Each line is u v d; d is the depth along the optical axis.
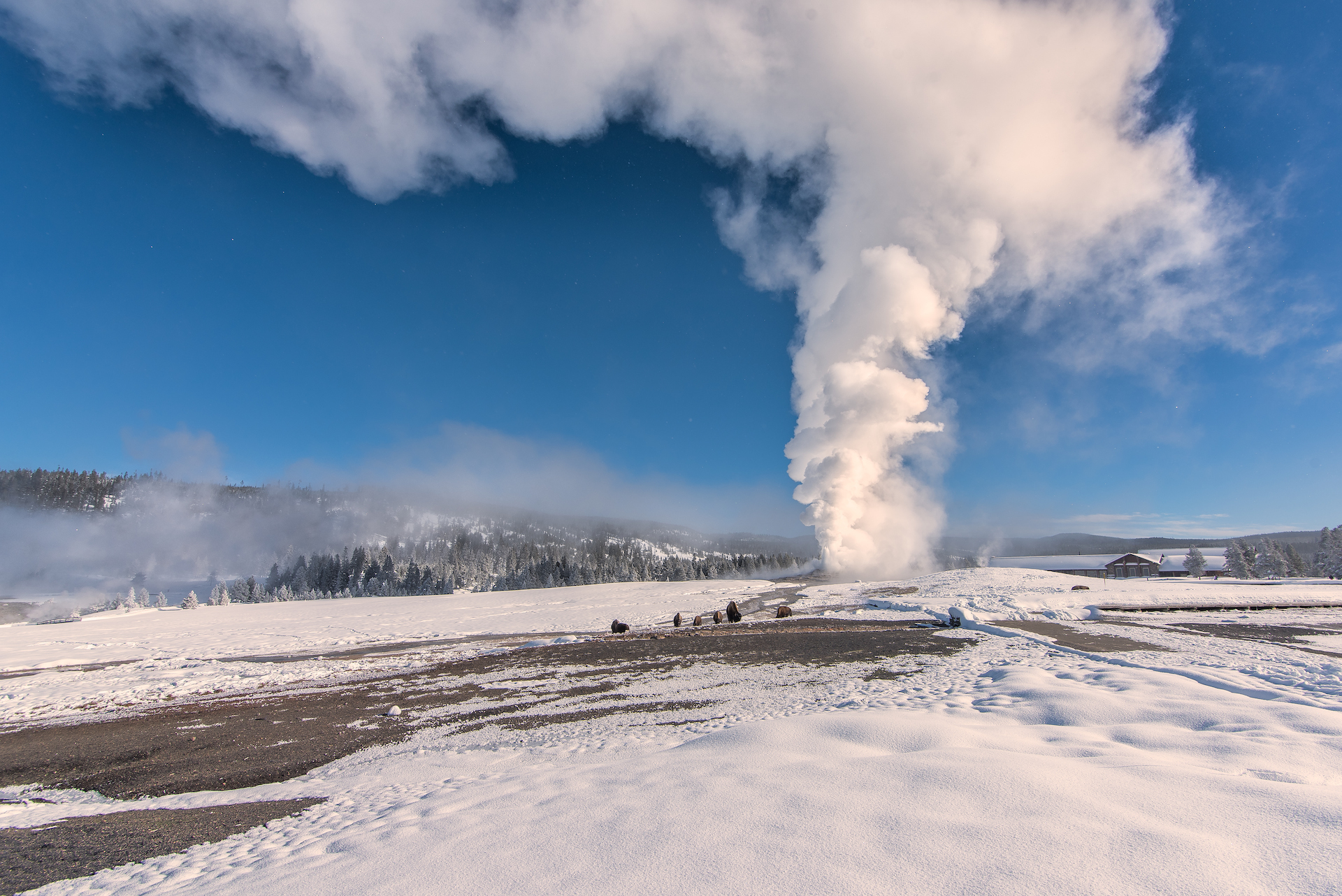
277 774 7.67
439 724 9.94
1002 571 39.94
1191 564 71.00
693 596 42.75
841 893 2.23
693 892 2.36
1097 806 2.88
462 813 3.96
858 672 12.25
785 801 3.28
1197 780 3.19
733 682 11.96
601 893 2.43
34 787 7.71
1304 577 63.94
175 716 11.94
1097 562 74.62
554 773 5.18
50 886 4.14
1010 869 2.30
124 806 6.59
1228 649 13.63
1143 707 6.34
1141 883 2.15
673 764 4.70
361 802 5.45
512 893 2.53
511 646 21.31
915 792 3.25
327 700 12.82
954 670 11.36
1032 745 4.82
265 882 3.16
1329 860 2.20
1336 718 5.30
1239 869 2.20
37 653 25.05
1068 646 14.20
